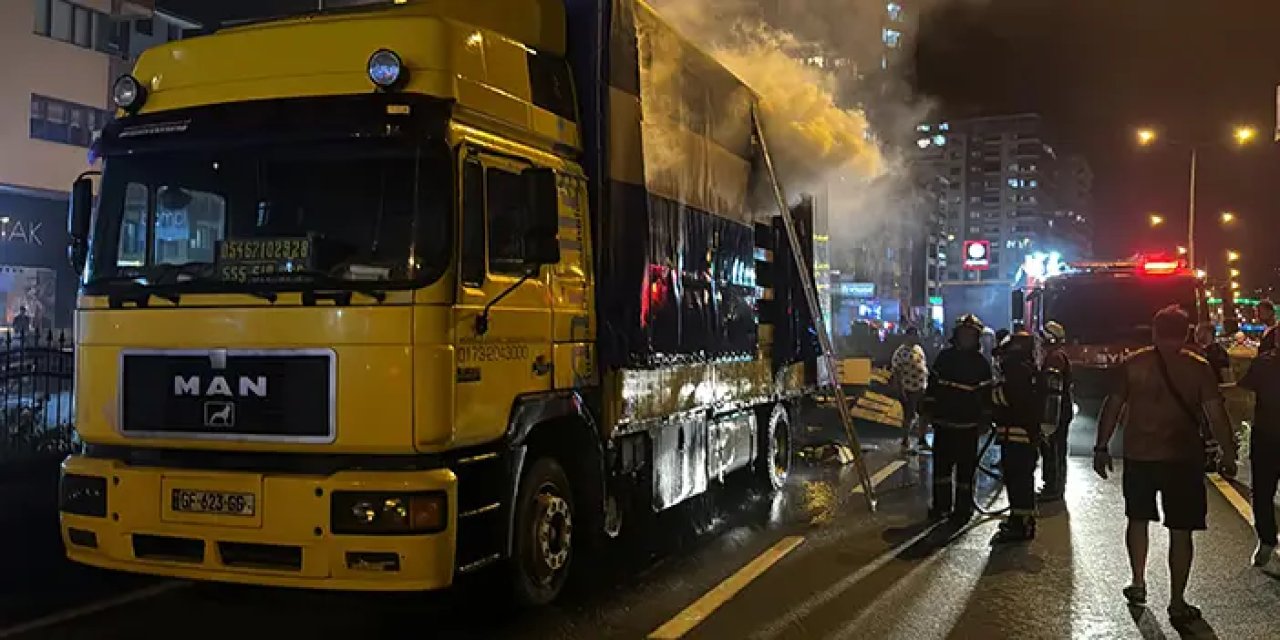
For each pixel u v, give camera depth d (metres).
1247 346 36.84
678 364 7.75
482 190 5.62
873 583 7.12
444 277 5.25
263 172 5.56
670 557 7.83
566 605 6.50
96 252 5.82
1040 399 8.59
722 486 9.96
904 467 12.76
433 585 5.19
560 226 6.37
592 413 6.68
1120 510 9.96
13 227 31.95
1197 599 6.79
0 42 30.64
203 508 5.36
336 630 5.99
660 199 7.50
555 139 6.42
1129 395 6.55
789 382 10.71
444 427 5.20
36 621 6.14
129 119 5.90
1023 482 8.53
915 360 13.95
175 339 5.51
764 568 7.50
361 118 5.37
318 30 5.64
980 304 28.88
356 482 5.16
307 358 5.27
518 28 6.46
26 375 10.37
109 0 33.97
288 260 5.36
